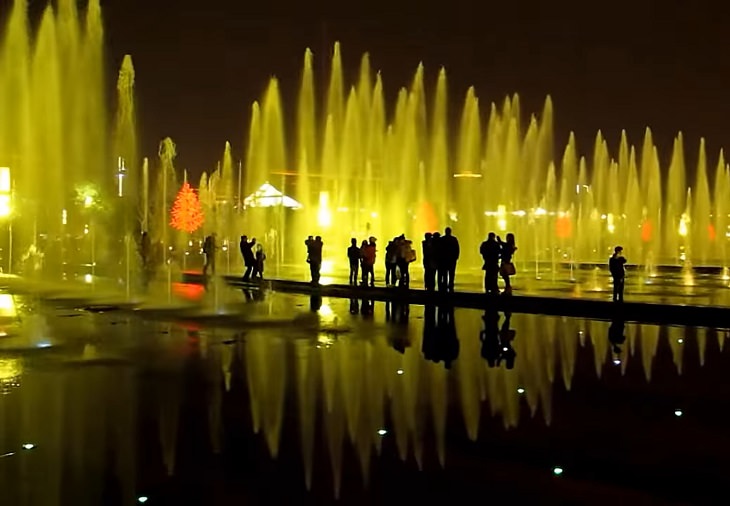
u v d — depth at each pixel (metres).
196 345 12.97
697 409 8.64
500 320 16.23
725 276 30.28
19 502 5.90
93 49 37.44
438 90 43.22
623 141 52.62
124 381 10.05
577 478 6.37
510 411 8.58
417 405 8.83
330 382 10.01
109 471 6.57
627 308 16.56
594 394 9.38
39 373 10.57
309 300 20.70
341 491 6.09
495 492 6.05
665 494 6.04
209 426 7.93
